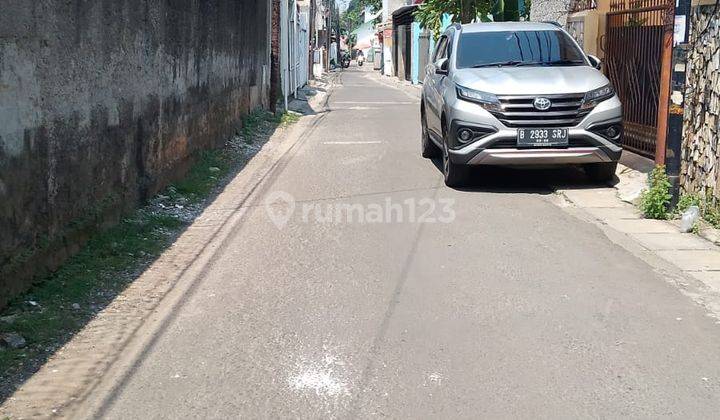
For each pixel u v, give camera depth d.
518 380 4.45
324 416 4.05
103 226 7.28
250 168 11.77
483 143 9.44
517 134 9.34
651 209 8.30
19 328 5.14
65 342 5.05
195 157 11.06
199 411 4.12
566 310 5.57
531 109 9.33
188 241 7.57
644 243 7.37
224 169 11.48
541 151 9.40
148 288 6.13
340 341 5.04
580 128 9.37
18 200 5.56
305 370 4.61
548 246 7.26
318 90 31.62
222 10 12.82
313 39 43.19
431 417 4.03
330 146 14.19
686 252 7.07
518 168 11.37
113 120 7.54
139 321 5.43
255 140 14.72
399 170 11.53
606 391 4.30
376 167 11.80
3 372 4.60
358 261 6.82
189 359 4.79
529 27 11.20
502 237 7.57
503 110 9.35
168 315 5.54
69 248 6.50
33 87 5.74
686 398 4.22
